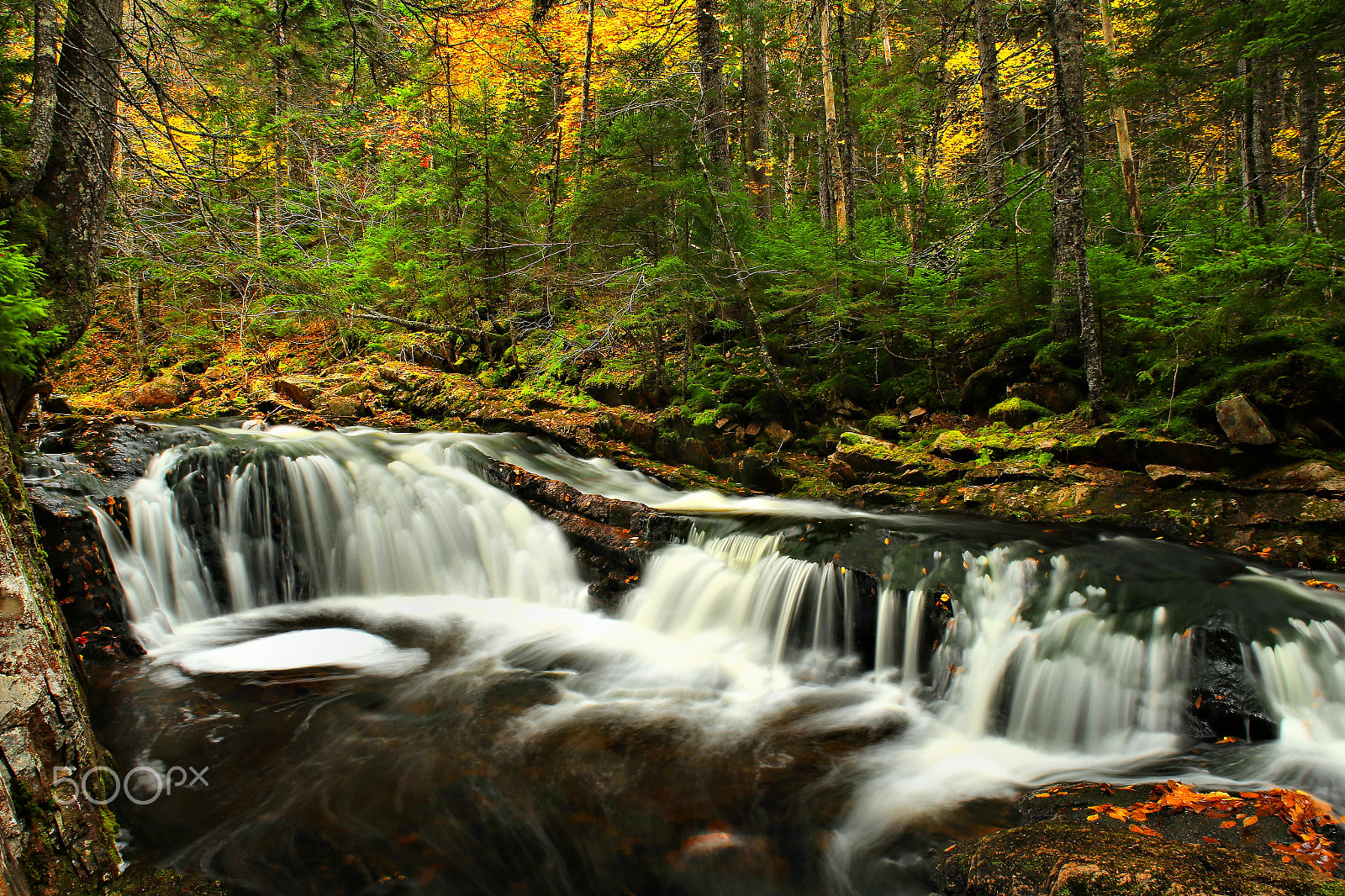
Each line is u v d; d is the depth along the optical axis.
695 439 11.58
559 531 9.18
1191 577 6.32
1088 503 8.47
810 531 7.86
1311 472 7.43
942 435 10.21
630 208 11.94
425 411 13.41
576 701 6.23
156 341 17.38
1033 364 10.22
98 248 7.92
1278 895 3.20
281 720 5.73
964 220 12.72
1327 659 5.20
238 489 8.57
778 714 6.07
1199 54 13.74
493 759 5.24
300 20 9.37
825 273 11.51
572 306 14.11
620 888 3.95
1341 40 9.71
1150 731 5.38
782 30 19.75
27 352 6.44
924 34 19.75
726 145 13.44
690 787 4.91
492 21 14.25
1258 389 8.23
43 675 3.54
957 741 5.65
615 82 14.57
